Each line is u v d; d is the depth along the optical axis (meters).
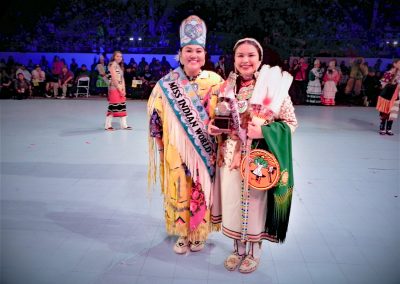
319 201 3.94
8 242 3.04
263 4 16.70
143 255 2.85
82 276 2.59
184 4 16.83
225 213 2.60
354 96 12.52
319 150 6.15
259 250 2.66
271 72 2.35
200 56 2.58
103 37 16.78
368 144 6.63
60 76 13.63
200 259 2.80
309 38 16.45
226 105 2.40
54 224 3.35
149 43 16.69
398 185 4.47
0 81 13.33
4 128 7.77
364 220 3.49
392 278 2.59
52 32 16.94
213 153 2.72
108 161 5.30
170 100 2.66
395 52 15.66
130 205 3.76
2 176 4.62
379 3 16.22
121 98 7.49
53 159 5.40
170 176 2.71
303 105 12.11
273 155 2.34
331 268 2.71
